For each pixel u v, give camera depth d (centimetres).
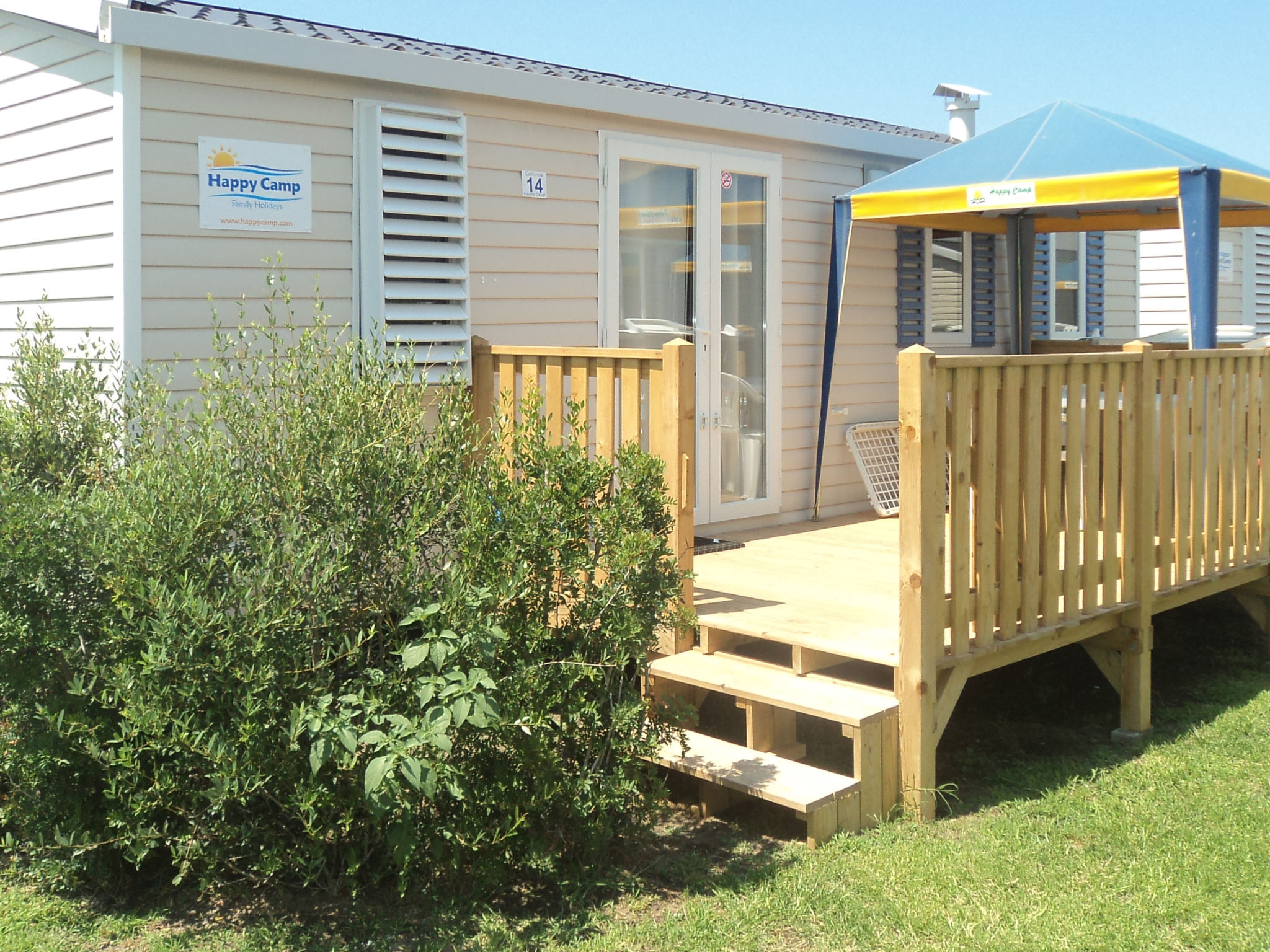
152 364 525
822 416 841
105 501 390
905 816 455
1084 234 1133
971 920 368
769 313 806
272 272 562
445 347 615
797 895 386
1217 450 633
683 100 726
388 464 409
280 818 383
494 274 646
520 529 398
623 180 712
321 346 493
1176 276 1355
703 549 721
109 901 395
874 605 566
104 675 367
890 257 898
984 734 568
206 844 372
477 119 636
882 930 364
